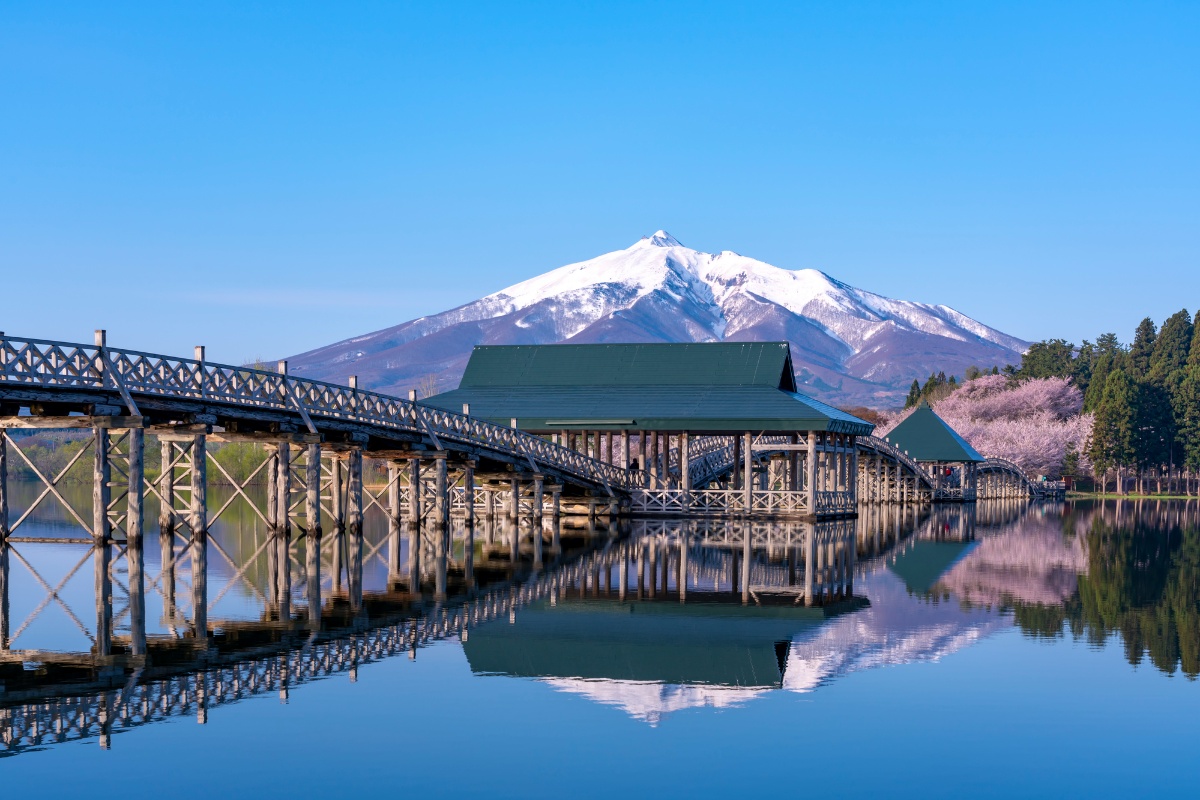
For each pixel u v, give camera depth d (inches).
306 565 1389.0
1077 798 574.9
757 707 728.3
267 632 919.7
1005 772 609.0
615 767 610.2
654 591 1217.4
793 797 572.4
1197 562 1610.5
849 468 2608.3
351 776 588.7
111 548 1534.2
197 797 556.7
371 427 1518.2
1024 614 1090.7
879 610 1111.0
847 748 646.5
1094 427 5364.2
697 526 2126.0
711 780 593.9
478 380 2628.0
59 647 847.7
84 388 1090.7
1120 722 697.0
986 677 811.4
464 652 863.1
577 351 2647.6
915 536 2070.6
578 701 733.3
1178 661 867.4
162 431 1259.2
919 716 708.7
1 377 1011.3
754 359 2522.1
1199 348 6318.9
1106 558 1667.1
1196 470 5689.0
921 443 3811.5
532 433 2434.8
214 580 1220.5
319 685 754.2
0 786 566.6
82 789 565.0
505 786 580.4
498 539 1840.6
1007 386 6392.7
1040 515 3043.8
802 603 1149.1
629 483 2365.9
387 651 860.6
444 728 668.7
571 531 1988.2
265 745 632.4
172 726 661.3
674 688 774.5
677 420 2300.7
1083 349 7362.2
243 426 1375.5
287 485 1370.6
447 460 1770.4
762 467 2849.4
